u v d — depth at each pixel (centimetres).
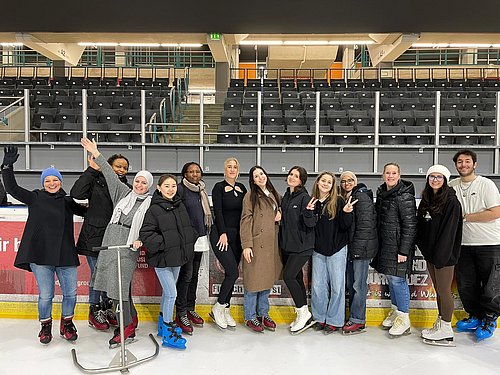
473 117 926
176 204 351
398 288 377
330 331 385
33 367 323
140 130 851
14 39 1436
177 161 801
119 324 348
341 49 2367
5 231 430
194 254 388
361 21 1084
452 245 351
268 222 375
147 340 373
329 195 378
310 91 1316
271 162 806
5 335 383
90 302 394
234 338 376
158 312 423
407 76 1775
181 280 379
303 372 317
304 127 867
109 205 371
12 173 342
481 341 374
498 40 1415
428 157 795
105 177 357
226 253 382
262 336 381
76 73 1806
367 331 395
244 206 378
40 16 1062
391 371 320
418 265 414
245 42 1470
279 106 1051
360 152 801
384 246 374
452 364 331
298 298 384
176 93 1195
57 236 352
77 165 799
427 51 1966
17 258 345
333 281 379
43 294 355
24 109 858
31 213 351
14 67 1772
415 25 1093
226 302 391
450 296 362
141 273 423
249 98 1123
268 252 374
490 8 1007
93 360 334
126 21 1091
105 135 849
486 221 364
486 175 753
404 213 364
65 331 367
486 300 373
